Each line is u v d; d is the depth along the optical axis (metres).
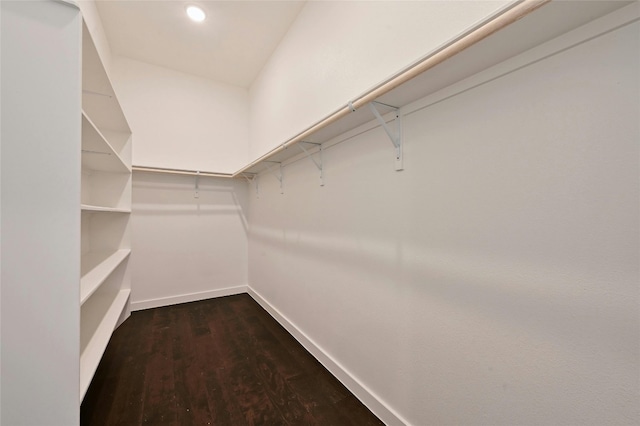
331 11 1.70
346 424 1.26
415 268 1.13
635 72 0.60
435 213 1.05
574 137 0.69
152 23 2.21
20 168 0.84
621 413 0.62
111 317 1.69
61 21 0.89
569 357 0.70
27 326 0.84
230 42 2.46
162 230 2.86
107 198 2.29
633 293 0.60
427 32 1.08
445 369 1.01
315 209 1.86
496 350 0.85
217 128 3.18
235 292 3.28
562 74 0.71
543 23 0.65
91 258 1.95
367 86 1.40
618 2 0.59
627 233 0.61
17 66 0.85
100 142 1.40
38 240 0.86
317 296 1.84
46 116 0.87
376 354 1.33
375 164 1.34
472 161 0.92
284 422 1.27
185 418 1.29
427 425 1.07
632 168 0.60
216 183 3.17
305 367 1.71
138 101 2.75
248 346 1.98
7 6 0.84
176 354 1.86
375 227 1.34
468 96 0.93
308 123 1.97
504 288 0.83
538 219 0.76
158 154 2.84
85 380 0.99
